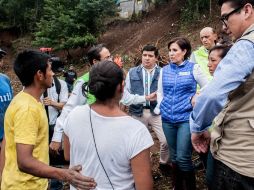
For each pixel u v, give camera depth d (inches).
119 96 77.4
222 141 82.6
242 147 77.2
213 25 728.3
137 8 947.3
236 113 77.9
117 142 73.7
